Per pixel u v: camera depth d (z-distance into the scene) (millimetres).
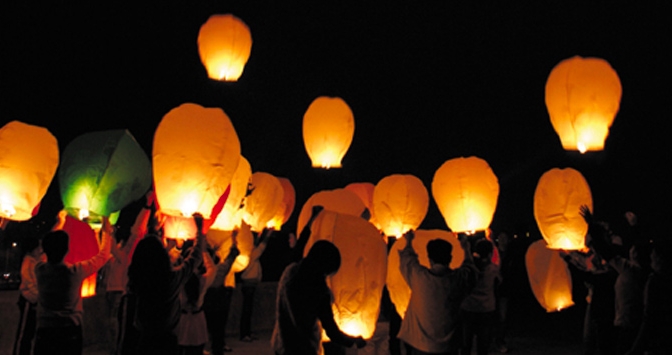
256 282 10648
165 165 5469
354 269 5426
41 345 5062
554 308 8766
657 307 4504
